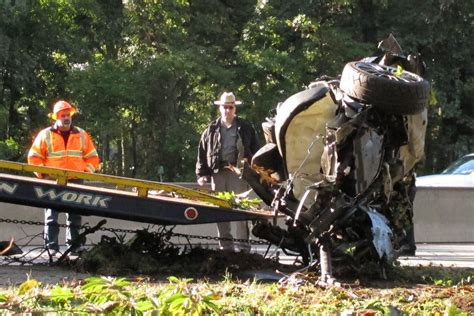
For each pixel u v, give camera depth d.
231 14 48.16
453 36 48.19
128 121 44.03
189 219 12.83
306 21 45.25
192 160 44.12
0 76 42.19
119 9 46.38
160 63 41.81
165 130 43.47
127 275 12.82
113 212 12.77
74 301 8.34
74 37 44.62
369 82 11.91
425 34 48.00
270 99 44.47
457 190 25.11
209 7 47.06
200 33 46.97
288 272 13.02
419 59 13.23
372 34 48.66
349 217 12.23
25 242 19.98
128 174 47.06
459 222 25.09
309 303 9.76
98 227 13.97
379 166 12.18
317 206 12.16
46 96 44.50
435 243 24.73
